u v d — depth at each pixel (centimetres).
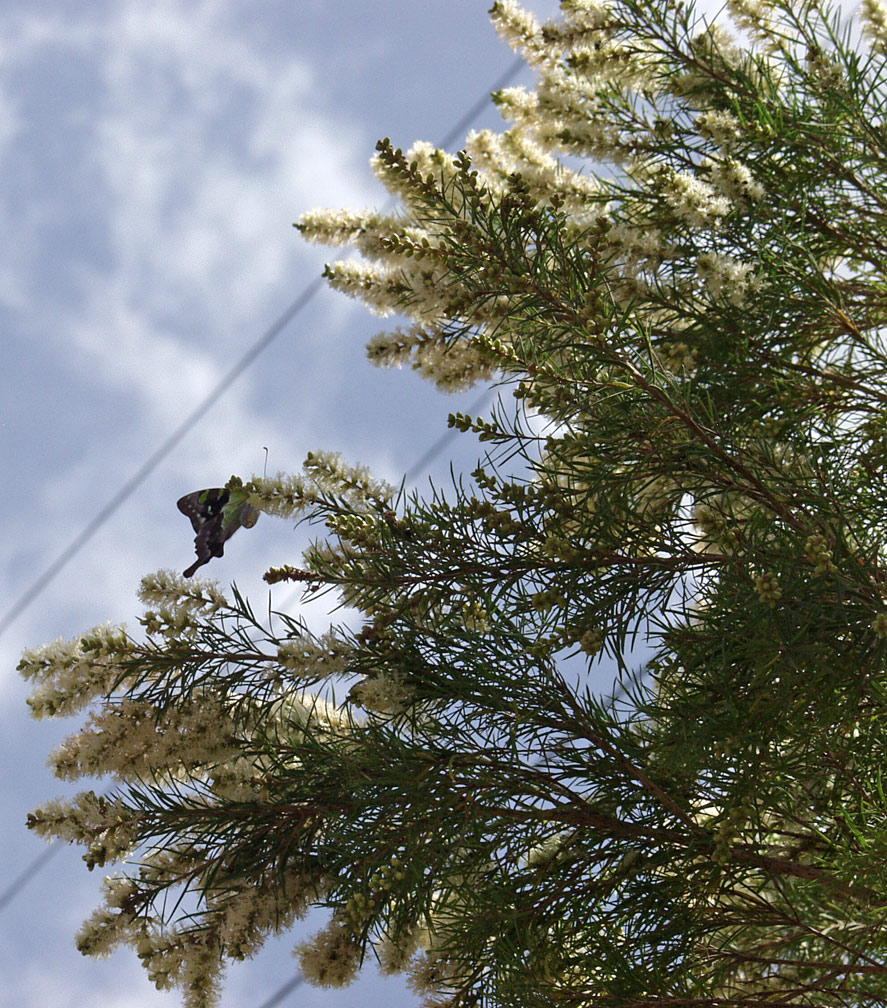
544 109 317
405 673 284
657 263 271
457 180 284
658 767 271
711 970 262
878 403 287
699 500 254
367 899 265
